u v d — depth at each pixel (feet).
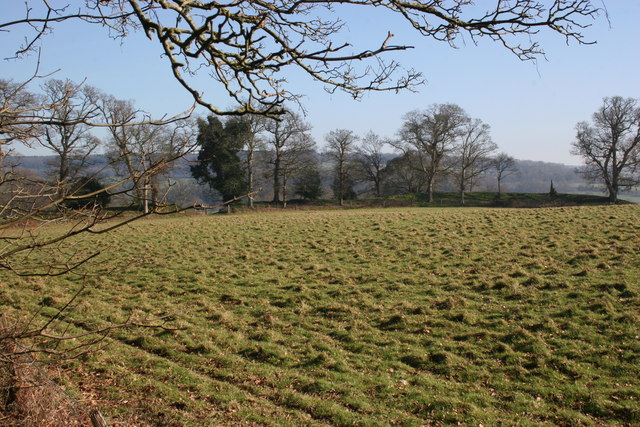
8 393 21.35
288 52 15.19
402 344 38.75
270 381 33.81
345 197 242.99
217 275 60.95
